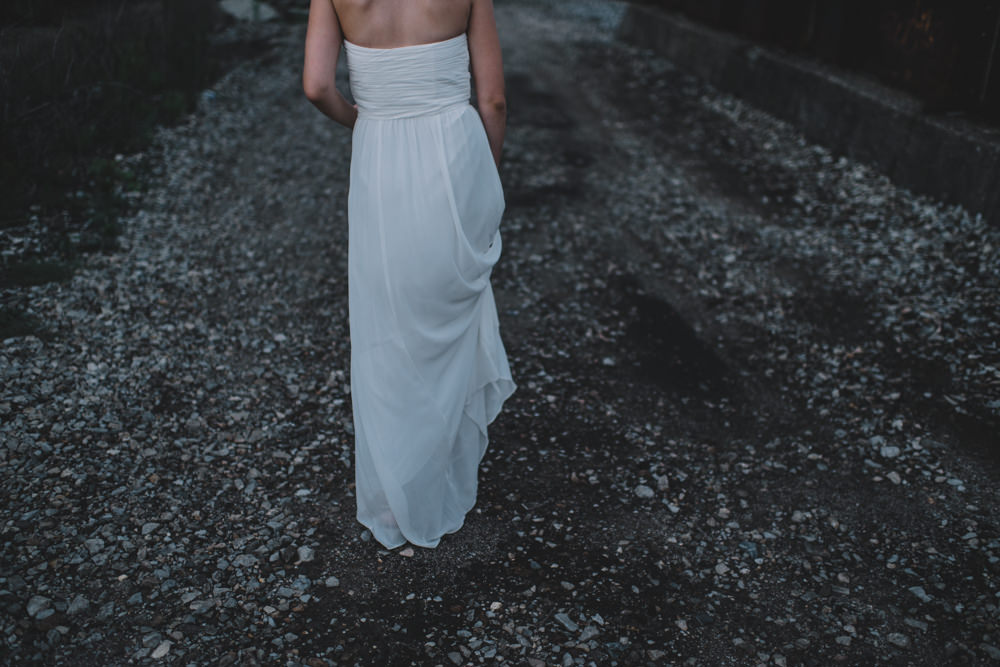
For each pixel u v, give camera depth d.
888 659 2.12
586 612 2.25
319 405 3.15
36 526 2.34
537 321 3.93
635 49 10.91
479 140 2.25
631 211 5.37
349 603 2.23
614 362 3.62
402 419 2.34
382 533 2.47
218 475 2.70
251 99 7.24
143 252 4.13
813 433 3.14
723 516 2.68
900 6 5.96
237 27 9.96
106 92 5.55
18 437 2.67
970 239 4.56
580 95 8.58
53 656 1.96
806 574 2.43
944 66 5.42
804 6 7.39
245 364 3.37
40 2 5.54
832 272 4.48
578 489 2.79
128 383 3.09
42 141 4.58
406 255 2.20
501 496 2.73
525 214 5.22
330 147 6.30
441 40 2.11
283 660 2.03
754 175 6.15
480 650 2.11
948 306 3.96
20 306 3.39
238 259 4.30
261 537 2.45
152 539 2.37
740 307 4.14
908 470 2.91
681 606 2.29
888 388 3.40
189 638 2.06
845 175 5.89
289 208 5.09
